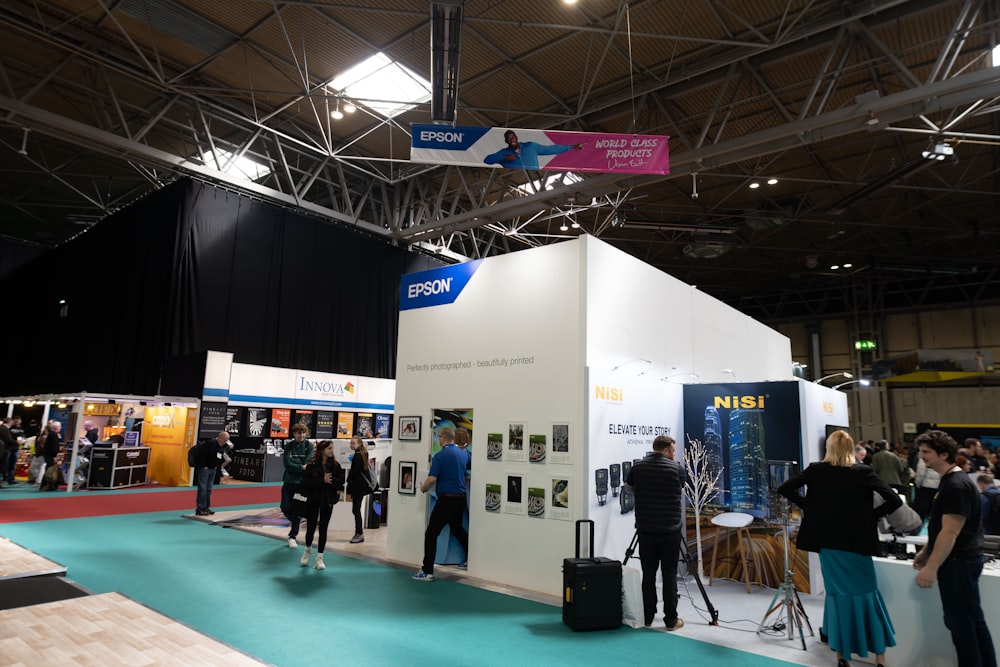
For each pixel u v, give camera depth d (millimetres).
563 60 10648
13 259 23172
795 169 14328
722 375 8461
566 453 5250
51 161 16250
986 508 5660
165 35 10742
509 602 4848
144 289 15102
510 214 14578
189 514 8969
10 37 10953
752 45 8969
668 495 4426
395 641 3875
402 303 7055
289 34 10477
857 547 3400
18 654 3398
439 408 6367
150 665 3311
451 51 8250
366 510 8445
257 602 4625
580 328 5391
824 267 22281
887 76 10531
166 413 13695
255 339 15250
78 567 5488
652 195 16141
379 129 13891
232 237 15008
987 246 19453
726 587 5613
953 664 3439
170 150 15805
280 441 15398
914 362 11273
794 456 5945
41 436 12023
